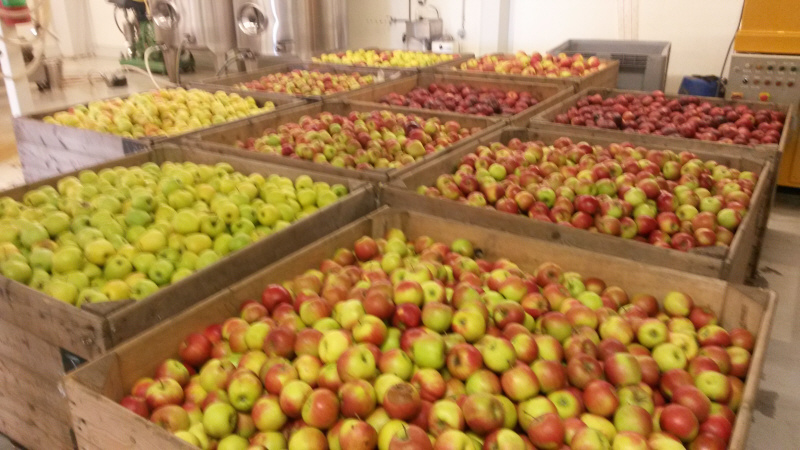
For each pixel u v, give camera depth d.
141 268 1.96
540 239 2.15
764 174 2.77
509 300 1.74
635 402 1.38
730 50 5.40
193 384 1.52
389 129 3.39
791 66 4.29
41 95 7.03
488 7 6.16
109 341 1.61
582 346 1.54
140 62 7.81
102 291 1.82
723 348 1.62
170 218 2.23
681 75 5.66
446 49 6.24
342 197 2.38
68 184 2.50
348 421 1.27
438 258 2.05
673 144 3.22
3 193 2.37
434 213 2.38
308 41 5.44
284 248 2.10
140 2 7.54
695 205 2.45
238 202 2.34
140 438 1.25
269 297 1.77
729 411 1.42
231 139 3.39
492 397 1.28
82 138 3.25
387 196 2.49
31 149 3.50
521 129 3.41
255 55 5.43
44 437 1.97
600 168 2.58
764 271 3.79
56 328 1.68
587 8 5.86
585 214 2.35
